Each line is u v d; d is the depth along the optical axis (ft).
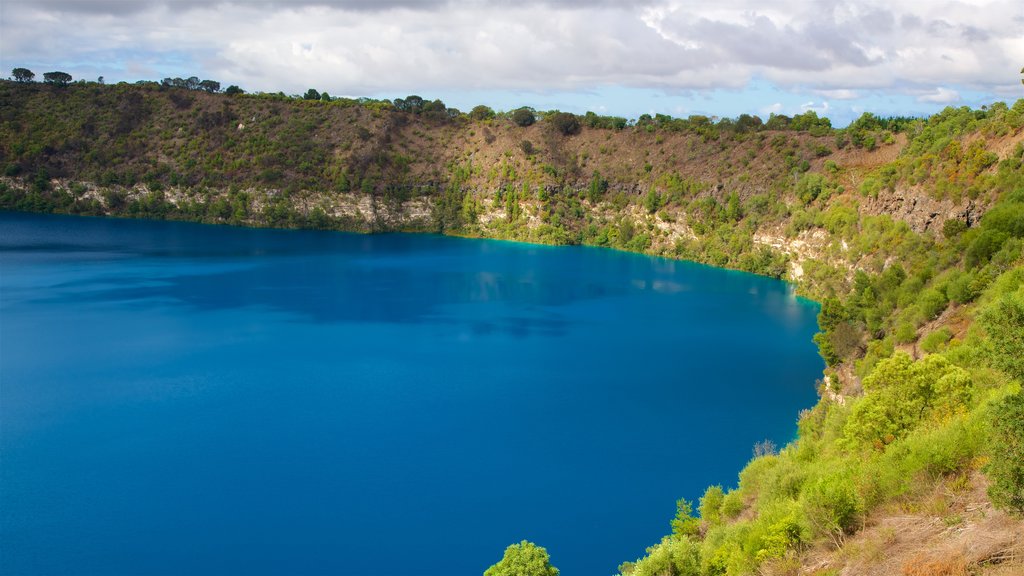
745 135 600.80
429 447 218.59
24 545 162.40
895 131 505.25
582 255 597.93
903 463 99.19
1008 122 310.86
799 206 492.13
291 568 156.76
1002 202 259.60
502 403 258.16
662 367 305.12
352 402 256.52
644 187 631.15
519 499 187.42
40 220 654.53
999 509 78.64
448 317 391.45
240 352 314.35
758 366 307.37
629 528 174.70
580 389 275.18
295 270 509.76
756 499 146.61
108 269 485.97
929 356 135.03
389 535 170.09
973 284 199.31
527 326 374.43
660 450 218.59
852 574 81.41
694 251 565.12
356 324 370.94
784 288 469.57
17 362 291.79
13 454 207.21
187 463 204.13
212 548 163.12
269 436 224.33
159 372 283.79
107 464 202.08
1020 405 77.20
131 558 158.71
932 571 72.38
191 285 449.48
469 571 157.07
